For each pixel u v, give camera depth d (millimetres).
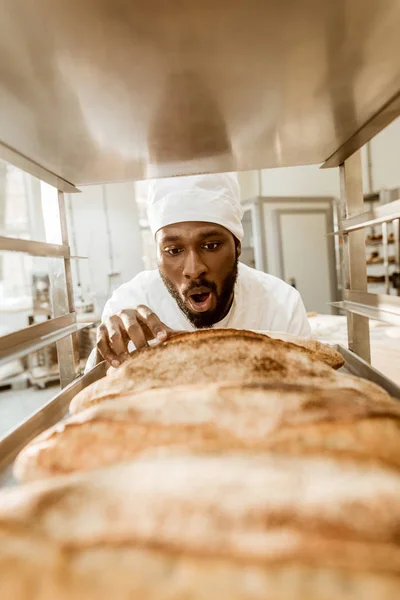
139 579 170
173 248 820
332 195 5020
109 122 463
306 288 4527
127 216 5652
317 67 372
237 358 392
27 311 3512
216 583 167
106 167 627
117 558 179
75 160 583
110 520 197
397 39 329
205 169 691
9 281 4816
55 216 659
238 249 932
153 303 1074
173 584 168
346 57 355
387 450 255
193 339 423
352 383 358
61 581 172
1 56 323
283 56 348
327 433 261
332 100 444
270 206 4332
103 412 299
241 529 187
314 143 588
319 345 479
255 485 212
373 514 191
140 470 233
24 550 185
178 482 217
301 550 177
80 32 297
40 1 261
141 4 269
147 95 404
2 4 262
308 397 288
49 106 413
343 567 173
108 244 5570
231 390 299
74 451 284
